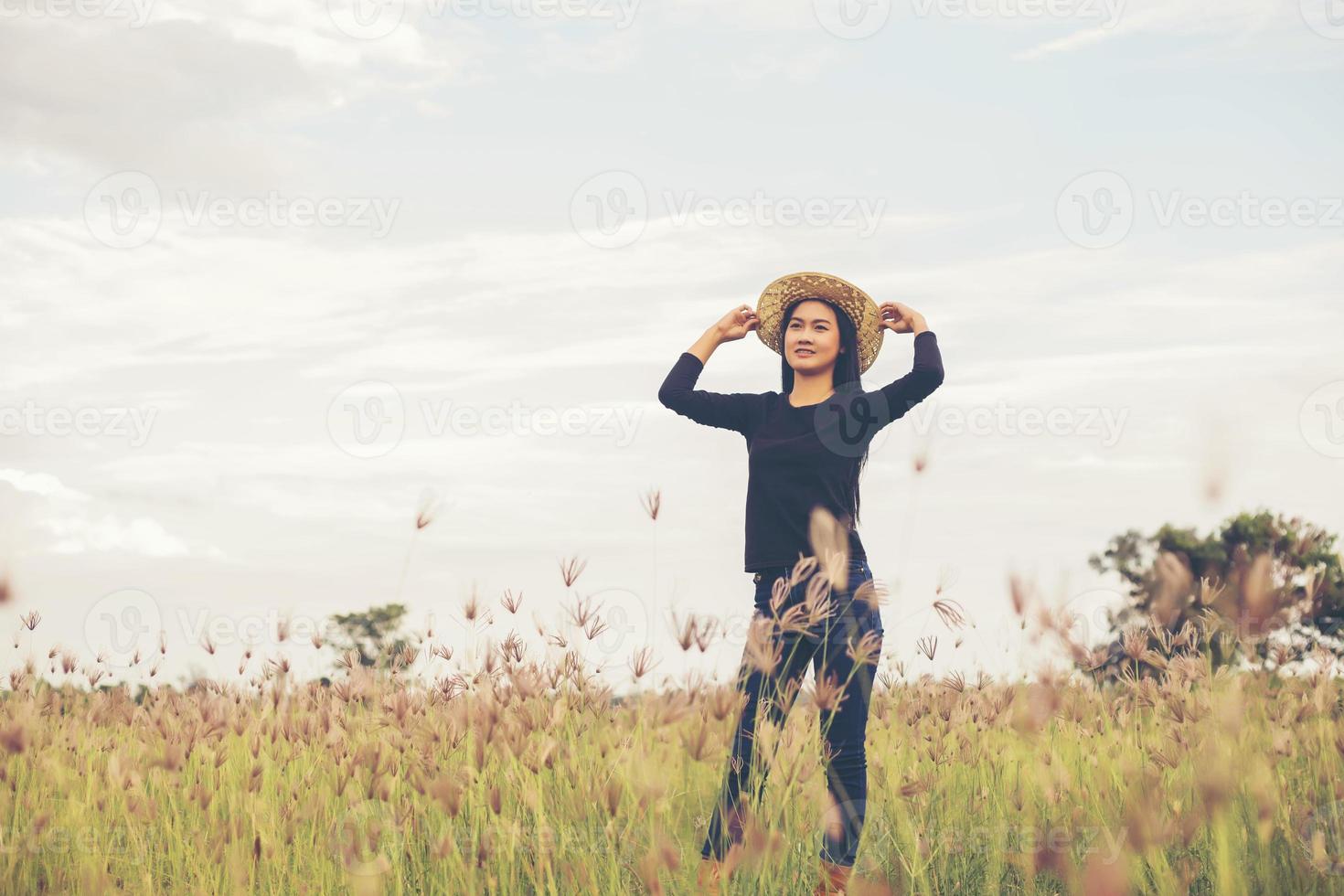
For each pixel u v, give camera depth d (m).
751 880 2.64
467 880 2.94
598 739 3.24
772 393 4.03
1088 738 3.57
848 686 3.35
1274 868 2.77
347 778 3.18
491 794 2.94
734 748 3.12
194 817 3.44
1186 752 3.02
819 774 3.01
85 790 3.69
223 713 3.67
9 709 3.71
